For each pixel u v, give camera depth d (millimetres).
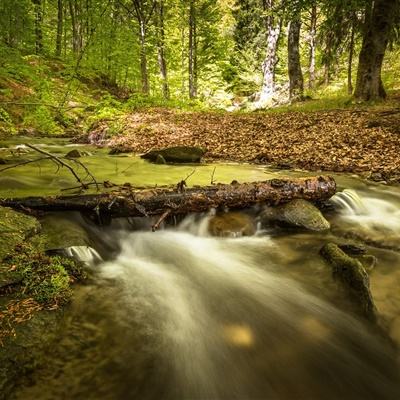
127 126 14992
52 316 2768
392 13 15039
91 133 14156
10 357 2318
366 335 2934
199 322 3041
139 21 22531
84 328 2781
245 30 35719
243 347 2787
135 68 25391
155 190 4875
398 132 10641
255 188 5172
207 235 4812
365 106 15258
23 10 14883
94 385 2314
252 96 29703
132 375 2420
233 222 4945
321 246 4418
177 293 3451
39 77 12094
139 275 3730
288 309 3273
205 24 32625
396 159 8578
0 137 12836
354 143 10133
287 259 4160
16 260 3215
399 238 4688
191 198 4875
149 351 2641
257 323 3080
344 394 2420
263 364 2627
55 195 4766
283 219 4973
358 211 5707
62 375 2346
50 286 3041
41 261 3320
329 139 10797
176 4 28125
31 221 3996
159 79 26172
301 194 5316
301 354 2740
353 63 28578
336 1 15648
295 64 22328
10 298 2855
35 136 14383
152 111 19281
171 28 31234
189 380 2434
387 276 3750
